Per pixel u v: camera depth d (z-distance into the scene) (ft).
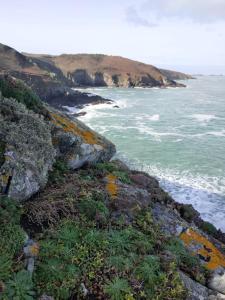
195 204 65.77
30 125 32.73
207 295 25.46
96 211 28.55
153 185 40.86
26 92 40.81
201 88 438.81
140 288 23.04
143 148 108.99
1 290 19.25
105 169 39.17
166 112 196.95
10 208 24.64
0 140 28.91
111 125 149.48
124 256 25.05
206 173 85.61
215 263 29.22
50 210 27.25
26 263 21.79
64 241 24.85
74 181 32.86
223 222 58.85
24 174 27.71
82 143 38.96
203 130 144.25
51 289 21.16
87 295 21.88
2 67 257.96
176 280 24.40
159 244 28.12
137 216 30.91
